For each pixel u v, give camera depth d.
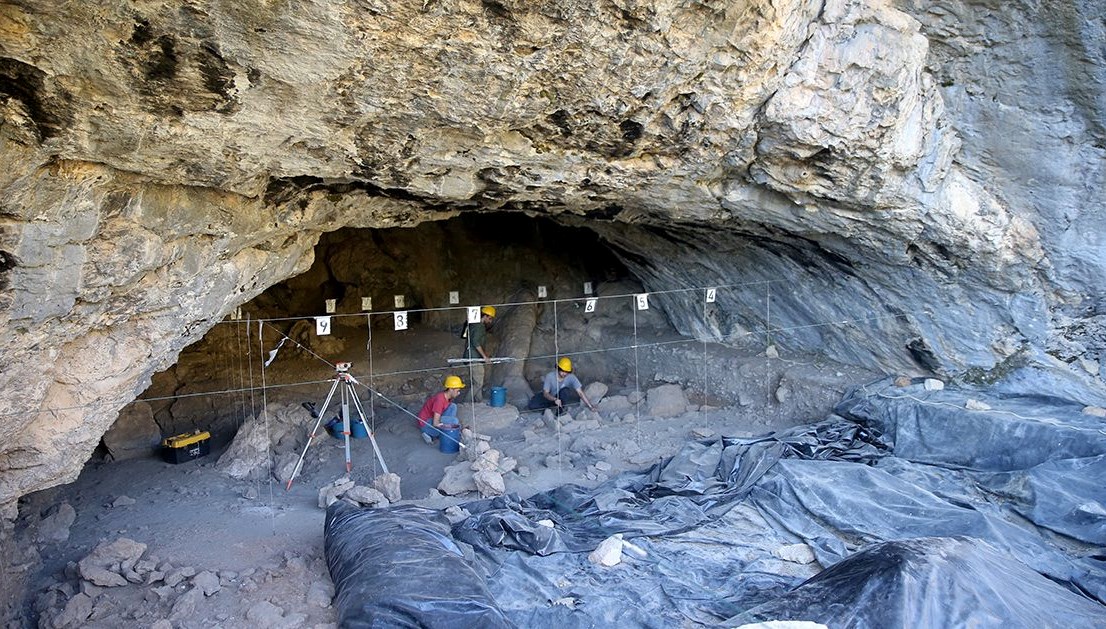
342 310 8.64
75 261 2.75
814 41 3.32
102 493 4.88
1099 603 3.12
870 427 5.31
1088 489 3.88
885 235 4.66
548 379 6.58
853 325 5.80
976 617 2.63
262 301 8.38
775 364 6.30
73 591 3.47
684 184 4.20
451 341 8.21
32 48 2.09
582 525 4.23
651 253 6.72
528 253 8.66
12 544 3.70
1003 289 4.89
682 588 3.46
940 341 5.36
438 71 2.69
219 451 5.87
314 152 3.12
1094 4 3.51
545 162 3.65
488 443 5.59
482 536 3.87
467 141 3.31
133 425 5.71
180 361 7.26
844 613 2.71
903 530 3.87
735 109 3.44
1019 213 4.56
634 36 2.74
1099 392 4.88
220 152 2.88
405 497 4.79
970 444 4.69
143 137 2.57
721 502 4.51
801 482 4.30
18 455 3.17
